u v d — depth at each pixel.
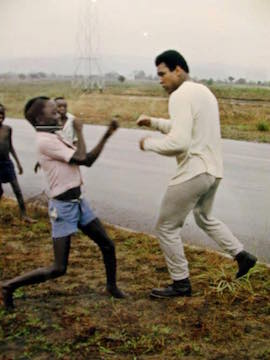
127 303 4.79
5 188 10.53
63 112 5.90
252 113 23.36
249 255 4.96
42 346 4.00
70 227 4.46
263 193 9.74
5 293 4.58
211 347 3.99
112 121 4.32
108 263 4.82
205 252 6.25
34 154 15.16
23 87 48.69
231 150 15.09
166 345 4.02
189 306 4.69
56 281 5.32
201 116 4.66
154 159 13.70
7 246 6.54
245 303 4.79
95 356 3.87
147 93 37.19
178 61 4.75
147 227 7.56
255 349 3.96
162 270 5.67
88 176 11.41
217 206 8.81
